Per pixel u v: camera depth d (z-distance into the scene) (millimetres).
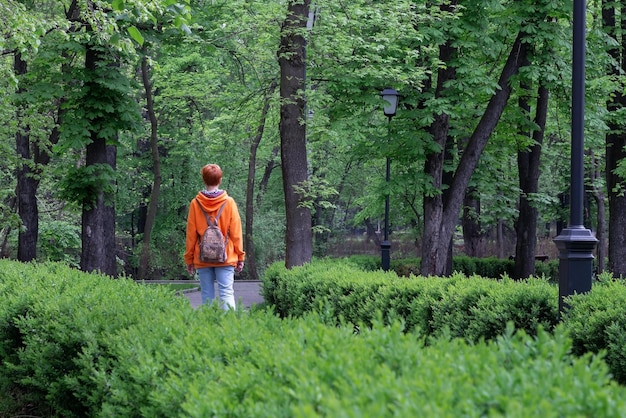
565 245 6410
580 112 6402
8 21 9859
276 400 2779
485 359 2789
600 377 2475
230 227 8547
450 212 17219
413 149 16547
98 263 15852
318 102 14453
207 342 3959
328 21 14531
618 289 6449
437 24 16047
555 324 6762
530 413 2068
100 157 15812
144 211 39625
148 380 3869
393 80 16062
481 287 7418
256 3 15383
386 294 8562
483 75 16422
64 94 15078
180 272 35000
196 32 16234
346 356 2885
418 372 2652
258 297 18938
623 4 19875
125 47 10672
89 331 5145
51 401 5598
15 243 29484
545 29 15883
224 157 32875
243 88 18281
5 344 6613
